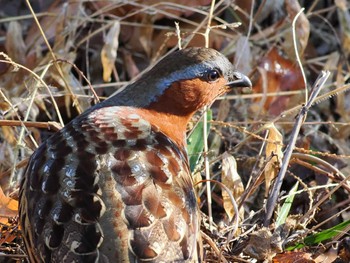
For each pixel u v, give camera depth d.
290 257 10.01
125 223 7.99
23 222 8.87
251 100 13.03
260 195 11.58
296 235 10.29
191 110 10.05
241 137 12.42
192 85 9.93
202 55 10.05
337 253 10.27
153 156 8.65
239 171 12.02
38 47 13.31
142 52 13.77
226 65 10.25
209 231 10.30
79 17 13.38
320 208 11.24
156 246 7.95
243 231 10.49
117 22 12.80
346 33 13.48
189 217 8.41
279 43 13.86
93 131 8.94
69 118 12.92
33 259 8.62
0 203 10.46
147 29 13.63
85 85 13.53
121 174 8.34
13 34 13.23
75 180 8.31
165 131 9.81
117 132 8.95
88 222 8.01
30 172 8.88
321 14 14.54
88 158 8.51
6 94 12.27
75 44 13.61
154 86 9.84
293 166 11.78
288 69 13.36
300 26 13.00
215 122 11.22
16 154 11.11
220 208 11.46
